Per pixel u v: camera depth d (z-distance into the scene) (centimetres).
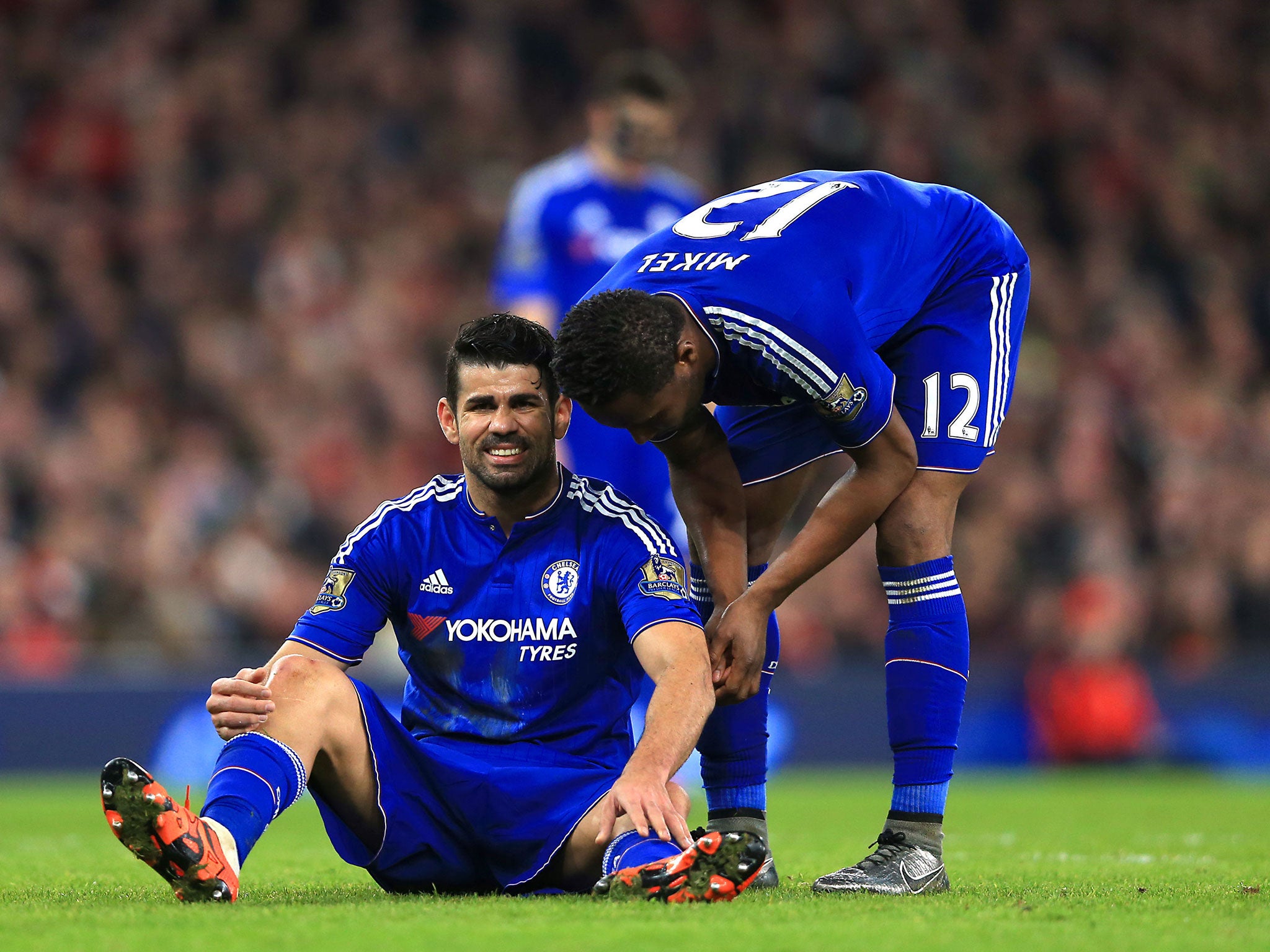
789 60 6138
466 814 1161
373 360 5016
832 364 1176
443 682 1212
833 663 4419
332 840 1180
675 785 1130
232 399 4791
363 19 5912
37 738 3606
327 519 4503
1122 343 5700
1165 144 6481
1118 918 1012
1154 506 5162
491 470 1155
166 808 994
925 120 6166
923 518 1291
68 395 4688
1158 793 3353
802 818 2506
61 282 4984
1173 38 6800
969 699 4200
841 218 1278
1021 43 6556
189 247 5222
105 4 5712
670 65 6003
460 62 5878
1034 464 5159
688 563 1386
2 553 4112
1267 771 4266
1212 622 4894
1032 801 3050
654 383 1127
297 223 5306
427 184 5603
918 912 1034
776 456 1375
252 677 1137
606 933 892
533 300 2359
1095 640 4375
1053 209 6172
